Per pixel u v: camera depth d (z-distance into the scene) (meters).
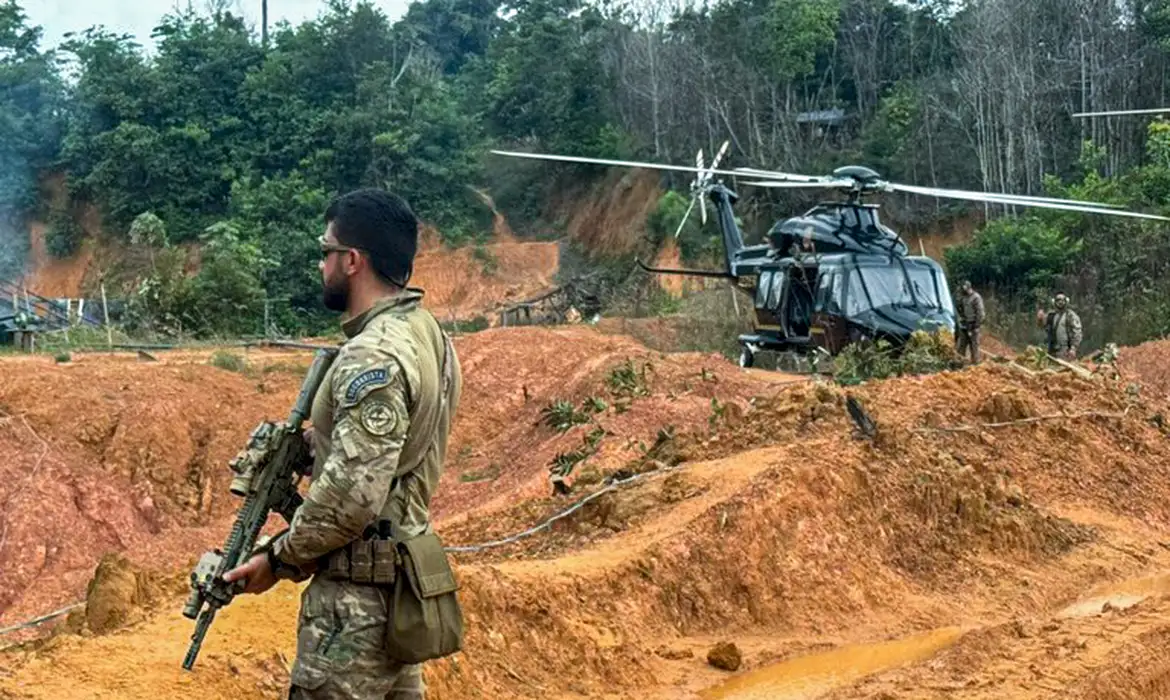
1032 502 14.65
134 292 51.00
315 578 4.42
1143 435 17.73
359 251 4.60
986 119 58.62
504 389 26.70
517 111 82.31
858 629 11.02
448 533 12.91
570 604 9.73
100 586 8.04
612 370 22.45
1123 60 57.12
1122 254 44.12
